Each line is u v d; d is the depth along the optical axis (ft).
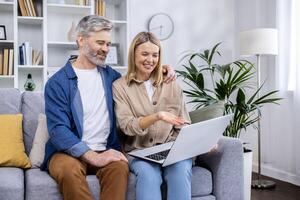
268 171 11.91
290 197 9.43
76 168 5.28
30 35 12.84
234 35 14.32
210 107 7.07
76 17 13.37
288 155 11.06
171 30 13.84
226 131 8.77
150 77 6.59
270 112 11.88
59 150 5.76
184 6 13.99
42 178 5.51
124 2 13.01
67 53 13.20
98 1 12.89
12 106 6.98
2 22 12.53
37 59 12.33
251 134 12.84
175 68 13.89
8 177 5.51
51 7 12.48
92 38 6.17
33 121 6.99
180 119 5.73
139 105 6.37
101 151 6.08
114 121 6.34
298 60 10.43
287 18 11.00
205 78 13.91
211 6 14.25
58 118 5.83
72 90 6.08
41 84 12.97
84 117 6.16
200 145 5.57
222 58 14.29
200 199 6.02
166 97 6.48
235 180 6.20
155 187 5.37
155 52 6.32
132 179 5.61
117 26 13.55
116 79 6.70
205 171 6.08
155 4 13.74
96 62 6.30
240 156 6.23
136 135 6.25
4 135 6.47
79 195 5.08
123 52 13.15
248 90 12.71
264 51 10.12
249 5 13.24
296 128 10.57
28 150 6.84
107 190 5.21
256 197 9.46
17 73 11.95
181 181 5.45
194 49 14.10
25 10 12.14
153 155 5.74
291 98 10.96
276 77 11.35
